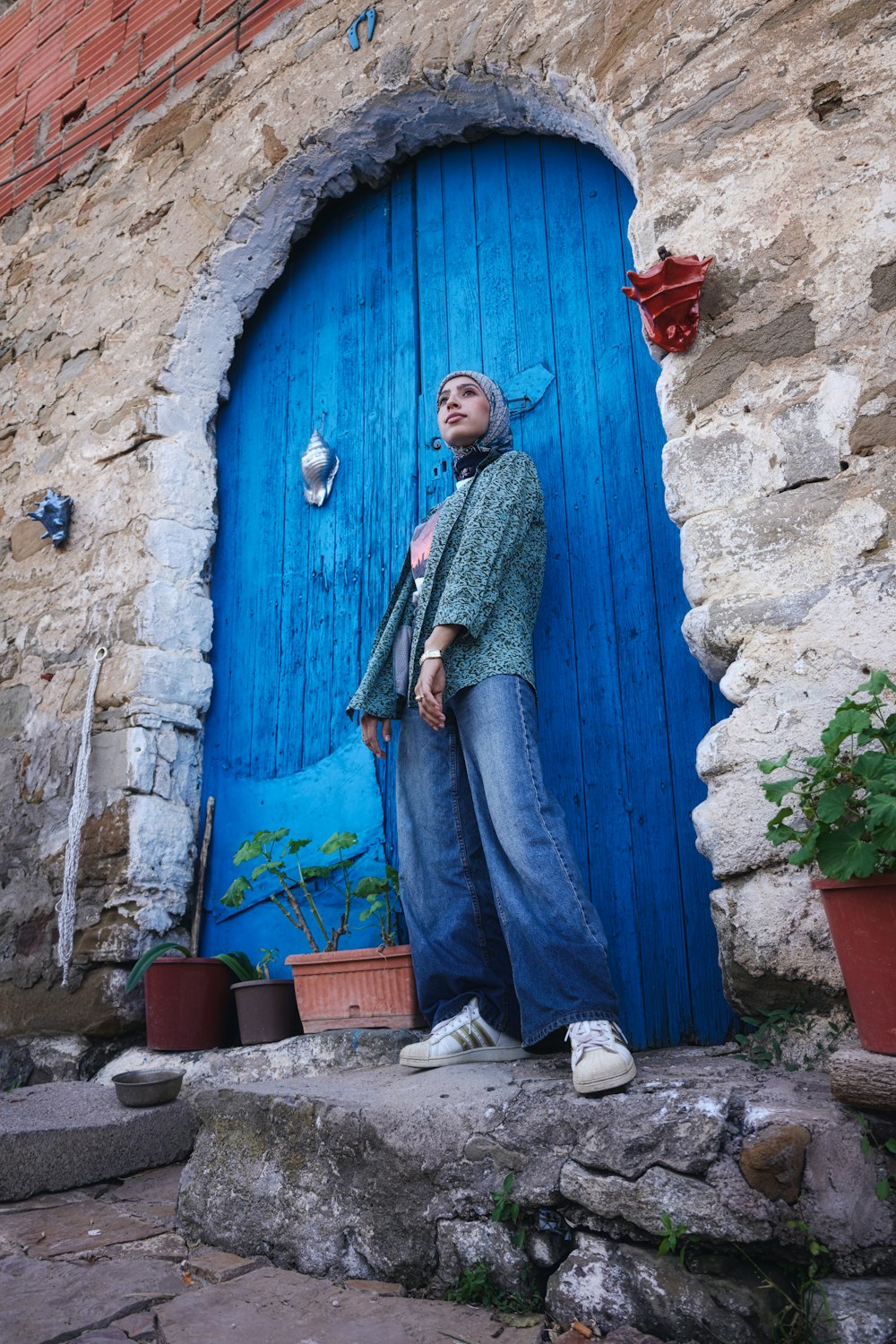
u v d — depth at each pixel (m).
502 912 1.93
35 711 3.57
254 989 2.74
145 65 4.10
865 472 1.97
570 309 2.93
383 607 3.10
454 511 2.28
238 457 3.64
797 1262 1.31
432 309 3.24
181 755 3.32
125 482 3.56
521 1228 1.50
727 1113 1.41
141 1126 2.34
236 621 3.46
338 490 3.33
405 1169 1.62
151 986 2.89
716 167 2.32
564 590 2.68
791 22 2.32
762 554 2.03
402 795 2.32
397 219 3.42
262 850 2.76
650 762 2.45
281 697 3.27
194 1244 1.81
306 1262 1.66
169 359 3.58
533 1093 1.63
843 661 1.88
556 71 2.71
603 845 2.46
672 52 2.48
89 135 4.23
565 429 2.81
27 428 4.01
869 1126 1.36
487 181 3.23
